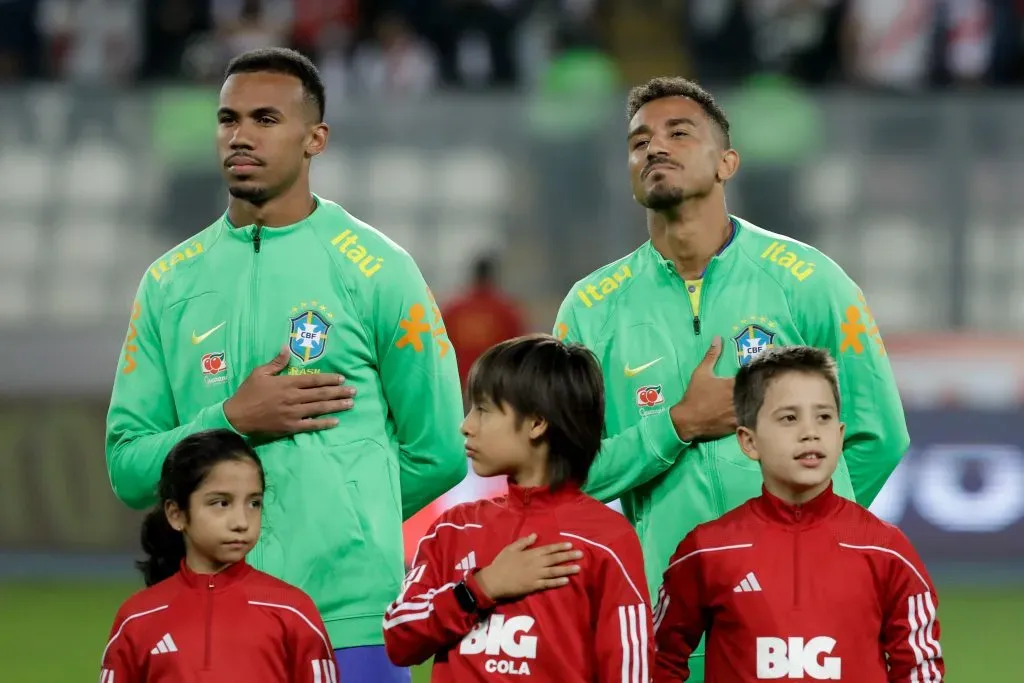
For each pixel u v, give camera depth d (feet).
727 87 169.58
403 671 52.54
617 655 45.06
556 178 141.90
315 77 53.72
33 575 135.64
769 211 142.00
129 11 177.47
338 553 51.06
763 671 47.29
